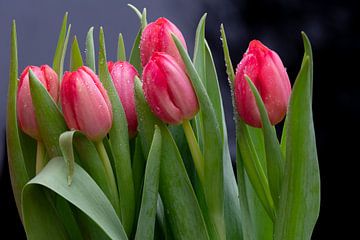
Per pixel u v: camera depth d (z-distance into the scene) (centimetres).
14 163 102
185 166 106
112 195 101
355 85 188
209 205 102
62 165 98
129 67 104
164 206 103
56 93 102
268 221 107
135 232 105
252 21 187
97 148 101
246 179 107
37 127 101
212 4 185
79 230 104
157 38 101
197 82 99
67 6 171
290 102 96
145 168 104
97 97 99
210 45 186
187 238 101
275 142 99
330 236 182
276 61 99
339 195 182
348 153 185
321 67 188
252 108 99
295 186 98
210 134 100
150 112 100
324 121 187
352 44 187
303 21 188
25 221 100
